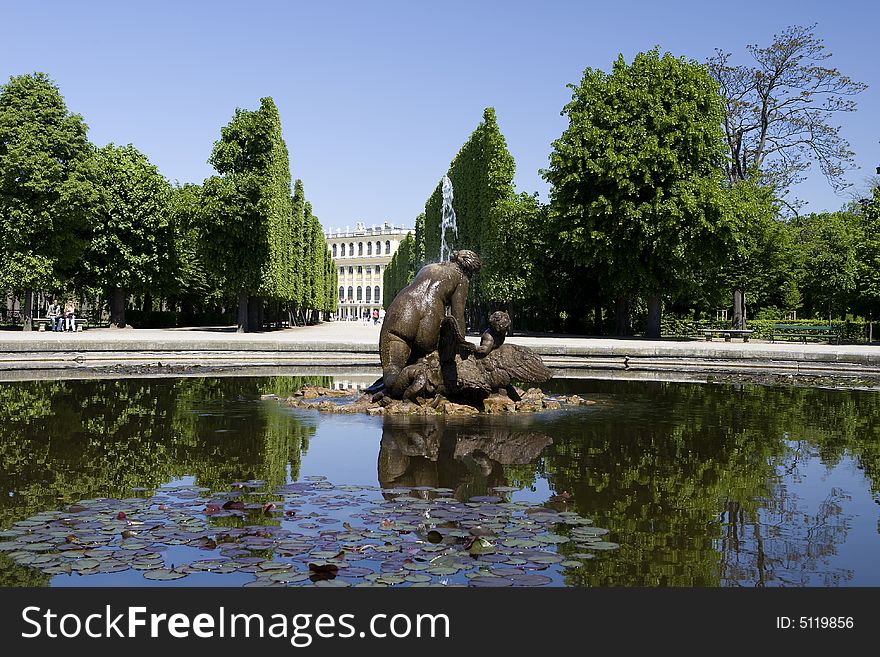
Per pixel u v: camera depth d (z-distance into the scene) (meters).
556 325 40.00
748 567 3.82
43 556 3.86
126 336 27.20
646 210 28.31
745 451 7.04
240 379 14.73
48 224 31.92
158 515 4.64
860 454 6.95
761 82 38.06
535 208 34.59
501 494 5.27
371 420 8.93
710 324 41.69
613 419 9.21
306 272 61.41
